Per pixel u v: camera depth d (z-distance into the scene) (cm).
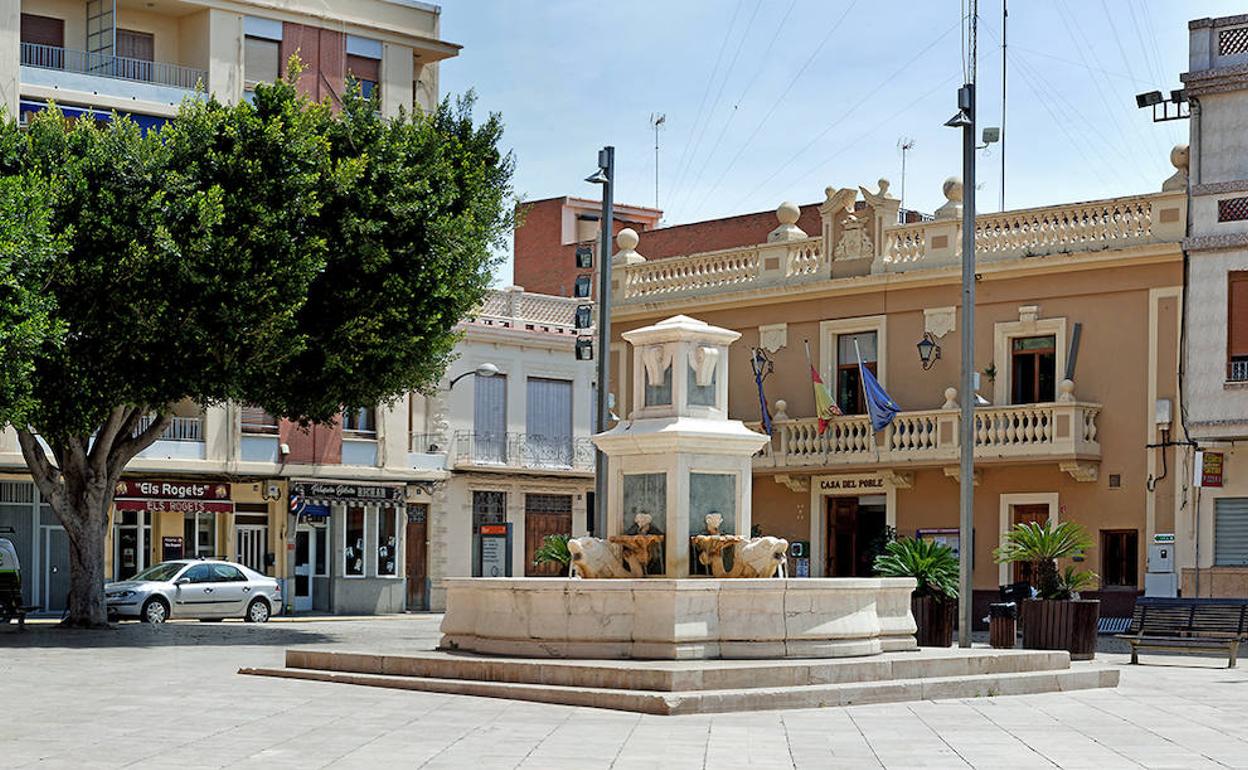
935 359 4025
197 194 3042
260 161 3153
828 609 1892
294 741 1415
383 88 4972
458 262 3356
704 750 1370
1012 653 2025
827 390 4150
